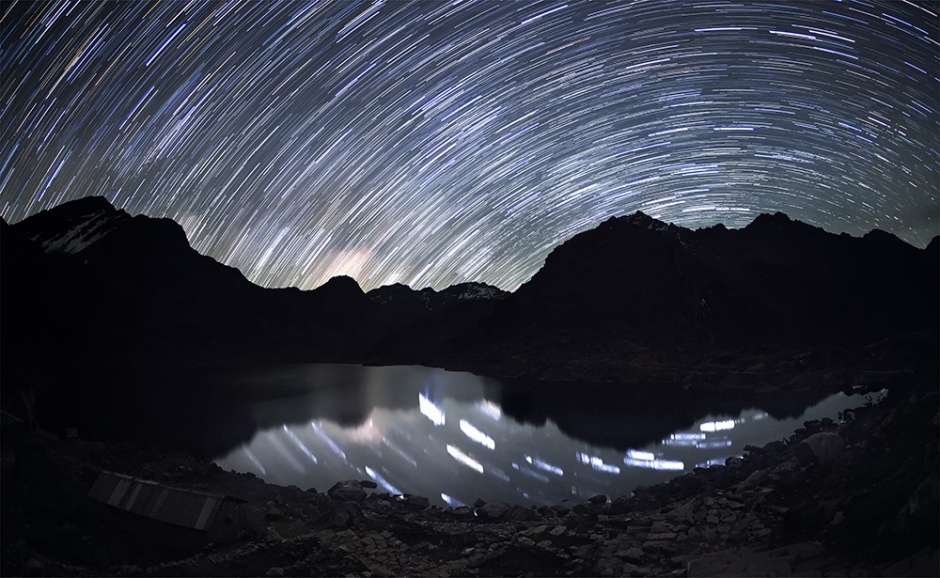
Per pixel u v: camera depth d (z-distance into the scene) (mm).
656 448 23953
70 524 11375
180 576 10555
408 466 22219
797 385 36469
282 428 28891
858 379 36062
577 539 12234
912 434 11922
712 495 13992
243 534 12156
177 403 36125
